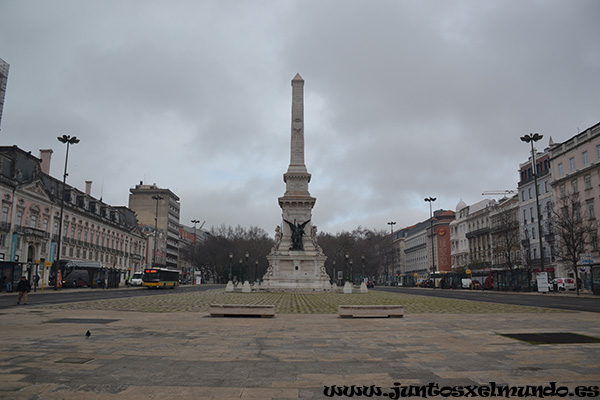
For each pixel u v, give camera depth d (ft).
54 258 208.23
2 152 181.78
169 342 35.91
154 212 428.15
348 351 32.50
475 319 56.24
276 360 29.17
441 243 383.86
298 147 198.29
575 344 35.40
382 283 472.44
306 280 177.88
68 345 33.88
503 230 257.96
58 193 218.38
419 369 26.63
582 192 192.85
